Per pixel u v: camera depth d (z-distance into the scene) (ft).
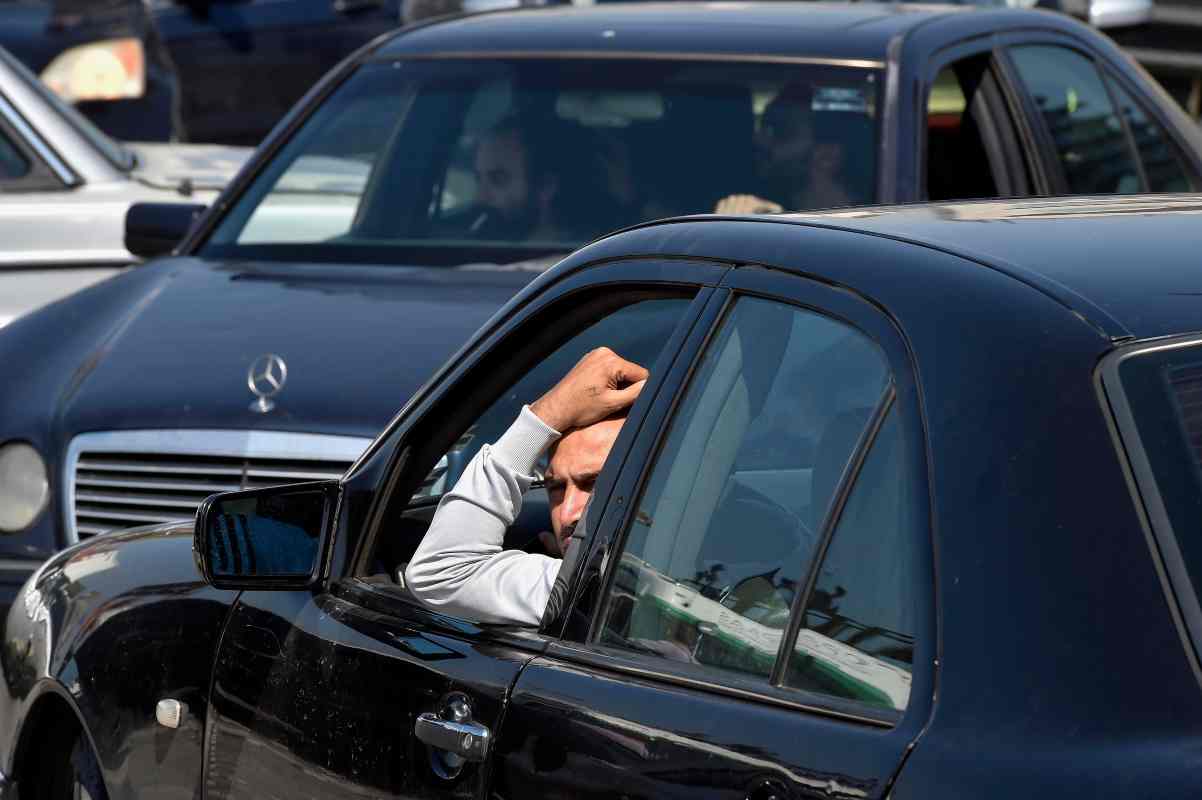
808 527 27.20
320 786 34.81
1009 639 23.54
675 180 67.87
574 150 69.87
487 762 30.25
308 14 176.14
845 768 24.31
